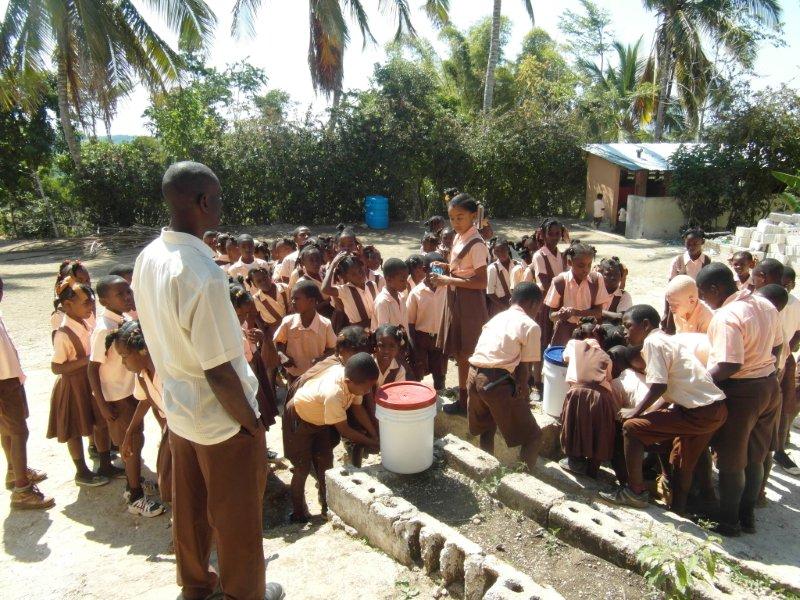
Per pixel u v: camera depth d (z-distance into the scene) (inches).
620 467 171.0
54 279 499.8
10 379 155.2
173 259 81.4
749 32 870.4
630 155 759.1
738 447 156.2
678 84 960.9
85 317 167.8
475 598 109.5
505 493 143.3
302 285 193.6
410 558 123.7
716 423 151.6
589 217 815.7
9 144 788.6
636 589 113.6
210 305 80.6
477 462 154.6
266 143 767.7
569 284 220.4
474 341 190.4
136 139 802.2
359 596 113.5
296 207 802.8
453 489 148.7
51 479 178.4
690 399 153.3
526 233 730.2
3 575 131.7
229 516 90.7
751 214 694.5
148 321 87.5
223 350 81.7
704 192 677.3
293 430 157.1
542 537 130.3
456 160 820.6
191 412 85.5
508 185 855.1
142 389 147.2
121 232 696.4
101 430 171.9
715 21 855.1
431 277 198.5
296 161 776.9
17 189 815.7
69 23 597.9
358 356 147.4
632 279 477.1
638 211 701.3
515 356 164.4
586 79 1096.8
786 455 196.7
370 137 791.1
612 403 167.0
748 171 674.2
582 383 169.2
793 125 655.1
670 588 112.0
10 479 166.7
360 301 221.3
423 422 150.9
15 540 146.7
